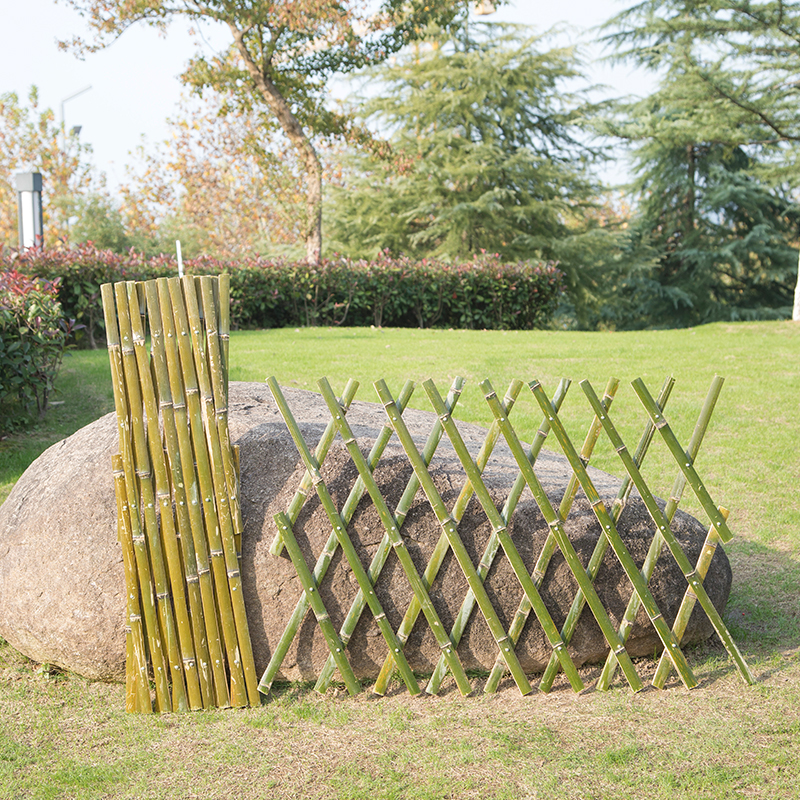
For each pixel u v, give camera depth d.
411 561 3.23
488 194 26.02
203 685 3.16
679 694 3.24
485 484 3.41
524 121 29.33
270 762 2.79
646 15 19.59
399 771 2.72
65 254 11.91
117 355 3.05
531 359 9.82
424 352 10.38
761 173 21.59
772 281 31.53
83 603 3.25
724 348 11.20
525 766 2.73
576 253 27.05
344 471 3.33
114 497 3.36
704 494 3.32
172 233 28.72
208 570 3.15
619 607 3.42
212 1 16.62
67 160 31.22
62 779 2.68
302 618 3.23
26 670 3.46
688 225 31.91
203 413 3.14
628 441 6.74
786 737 2.88
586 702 3.20
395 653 3.22
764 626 3.84
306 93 19.27
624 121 27.27
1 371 6.58
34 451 6.32
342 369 8.90
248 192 32.44
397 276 16.62
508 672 3.40
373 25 18.14
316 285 15.70
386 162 22.17
